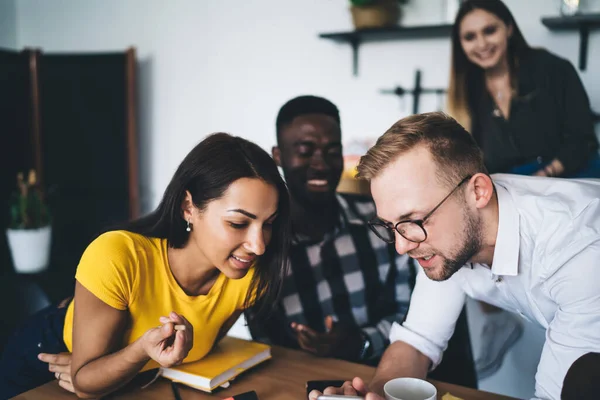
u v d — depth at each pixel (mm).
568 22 1850
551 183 1129
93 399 1062
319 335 1304
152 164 2865
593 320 908
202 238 1114
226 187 1062
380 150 1000
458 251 1024
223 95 2650
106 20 2887
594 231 946
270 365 1224
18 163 2762
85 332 1073
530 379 1931
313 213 1613
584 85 1924
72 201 2836
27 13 3070
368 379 1161
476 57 1910
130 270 1096
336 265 1631
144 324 1157
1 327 2338
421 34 2184
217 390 1096
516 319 1926
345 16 2332
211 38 2645
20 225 2459
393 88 2268
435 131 991
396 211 995
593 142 1845
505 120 1909
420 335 1254
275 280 1222
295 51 2463
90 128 2750
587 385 886
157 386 1109
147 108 2834
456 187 986
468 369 1506
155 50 2785
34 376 1263
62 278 2420
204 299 1193
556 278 982
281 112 1646
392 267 1675
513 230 1040
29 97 2766
